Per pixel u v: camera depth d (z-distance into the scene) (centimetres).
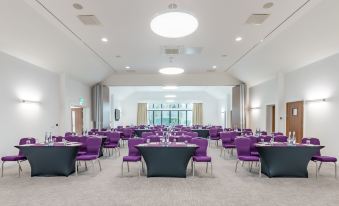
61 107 996
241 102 1327
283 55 812
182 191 464
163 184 508
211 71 1257
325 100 729
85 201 414
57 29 639
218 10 528
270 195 443
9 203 405
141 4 502
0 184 509
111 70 1222
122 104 2047
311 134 802
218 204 401
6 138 675
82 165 707
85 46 797
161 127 1453
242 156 602
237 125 1336
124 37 711
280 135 769
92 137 685
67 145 570
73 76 1077
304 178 554
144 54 908
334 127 690
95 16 560
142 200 418
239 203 405
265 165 582
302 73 853
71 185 503
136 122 2056
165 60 1008
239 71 1177
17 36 610
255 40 734
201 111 2055
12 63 705
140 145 567
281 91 988
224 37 710
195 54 909
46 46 714
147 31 661
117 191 464
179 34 448
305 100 832
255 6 510
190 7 514
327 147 720
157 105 2183
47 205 397
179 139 698
